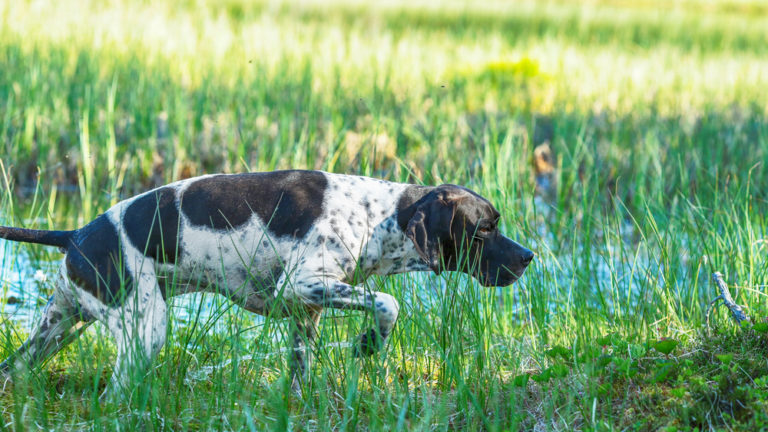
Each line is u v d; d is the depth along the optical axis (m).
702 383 5.35
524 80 19.81
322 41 24.06
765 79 22.61
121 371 5.60
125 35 21.48
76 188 12.16
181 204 5.84
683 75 22.44
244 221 5.82
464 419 5.62
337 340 6.18
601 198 11.79
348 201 5.93
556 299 7.88
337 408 5.79
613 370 5.83
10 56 17.02
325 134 13.26
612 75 21.52
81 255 5.76
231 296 6.09
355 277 6.05
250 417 5.04
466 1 46.34
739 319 6.27
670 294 7.53
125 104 14.73
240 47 21.39
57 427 5.26
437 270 5.94
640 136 14.67
